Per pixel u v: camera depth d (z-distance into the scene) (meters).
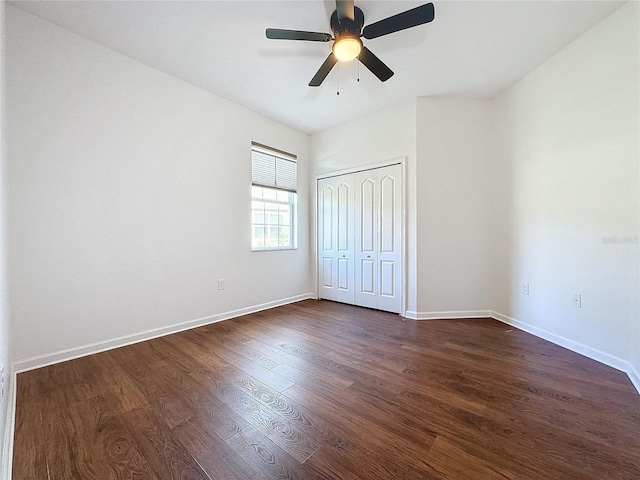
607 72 2.11
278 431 1.41
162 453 1.27
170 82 2.81
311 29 2.21
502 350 2.41
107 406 1.61
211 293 3.20
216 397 1.71
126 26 2.16
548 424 1.45
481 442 1.32
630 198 1.98
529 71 2.79
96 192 2.36
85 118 2.29
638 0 1.90
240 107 3.47
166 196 2.80
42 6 1.96
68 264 2.22
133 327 2.58
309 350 2.42
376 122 3.68
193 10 2.01
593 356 2.23
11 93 1.95
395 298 3.58
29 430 1.41
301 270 4.36
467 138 3.35
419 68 2.73
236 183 3.44
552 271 2.60
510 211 3.11
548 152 2.62
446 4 1.96
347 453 1.26
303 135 4.38
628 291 1.99
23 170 2.00
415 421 1.48
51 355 2.14
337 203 4.16
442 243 3.37
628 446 1.29
